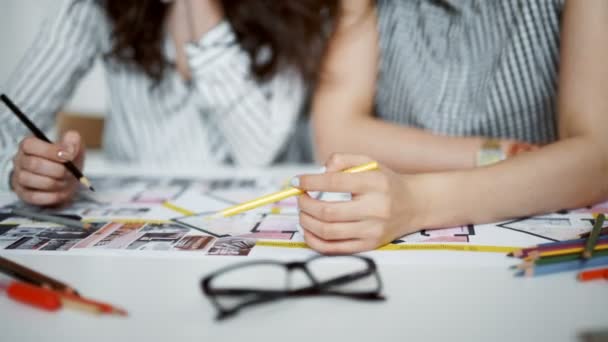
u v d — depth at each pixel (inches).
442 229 21.5
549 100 30.9
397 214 19.4
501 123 32.4
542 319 13.9
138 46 35.5
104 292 15.9
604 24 24.4
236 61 35.6
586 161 23.0
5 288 16.1
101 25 36.6
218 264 18.1
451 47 33.1
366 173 19.3
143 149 40.3
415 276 16.8
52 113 35.9
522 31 30.3
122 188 29.4
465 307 14.7
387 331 13.4
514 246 19.4
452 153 29.6
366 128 32.5
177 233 21.5
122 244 20.2
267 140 38.5
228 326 13.8
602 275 16.4
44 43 34.8
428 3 33.5
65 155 23.7
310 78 34.7
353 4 34.2
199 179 31.5
